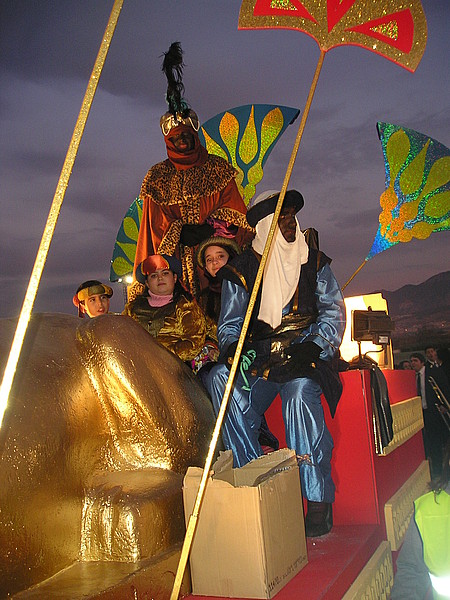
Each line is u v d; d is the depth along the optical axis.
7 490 2.23
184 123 5.42
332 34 3.02
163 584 2.47
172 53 5.36
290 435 3.50
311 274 3.83
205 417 3.23
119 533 2.51
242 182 6.69
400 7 3.04
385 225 6.39
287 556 2.74
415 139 6.43
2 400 1.86
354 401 3.91
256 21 3.10
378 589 3.38
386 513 4.02
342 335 3.80
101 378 2.86
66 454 2.54
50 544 2.38
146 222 5.52
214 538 2.59
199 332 4.25
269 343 3.69
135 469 2.88
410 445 5.85
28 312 1.91
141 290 4.86
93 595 2.14
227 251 4.84
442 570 2.79
